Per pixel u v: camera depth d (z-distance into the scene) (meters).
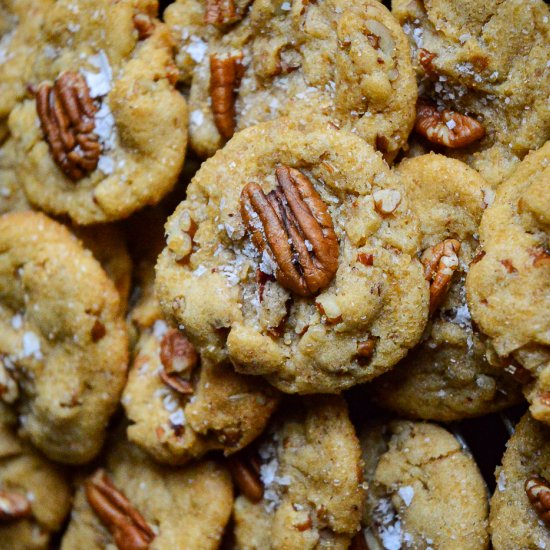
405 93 0.44
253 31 0.46
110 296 0.47
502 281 0.42
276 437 0.46
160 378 0.46
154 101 0.46
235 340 0.43
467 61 0.45
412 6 0.45
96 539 0.48
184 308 0.44
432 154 0.45
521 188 0.43
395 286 0.43
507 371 0.42
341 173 0.44
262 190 0.44
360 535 0.46
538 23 0.44
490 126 0.45
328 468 0.45
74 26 0.47
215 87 0.46
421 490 0.45
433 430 0.46
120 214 0.47
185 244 0.45
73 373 0.47
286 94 0.46
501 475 0.44
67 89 0.47
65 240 0.47
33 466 0.50
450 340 0.44
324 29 0.45
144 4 0.47
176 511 0.47
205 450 0.46
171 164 0.46
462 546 0.44
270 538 0.45
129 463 0.48
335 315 0.43
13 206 0.49
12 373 0.48
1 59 0.50
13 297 0.48
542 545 0.43
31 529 0.50
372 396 0.46
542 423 0.43
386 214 0.43
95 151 0.47
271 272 0.44
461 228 0.44
